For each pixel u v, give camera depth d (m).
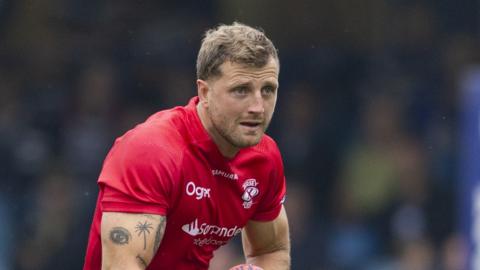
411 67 42.03
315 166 39.91
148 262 16.22
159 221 16.19
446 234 38.25
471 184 27.36
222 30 16.30
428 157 39.56
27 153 39.38
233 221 17.28
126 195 16.12
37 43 42.28
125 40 42.09
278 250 18.83
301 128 40.31
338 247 38.34
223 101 16.12
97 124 40.00
